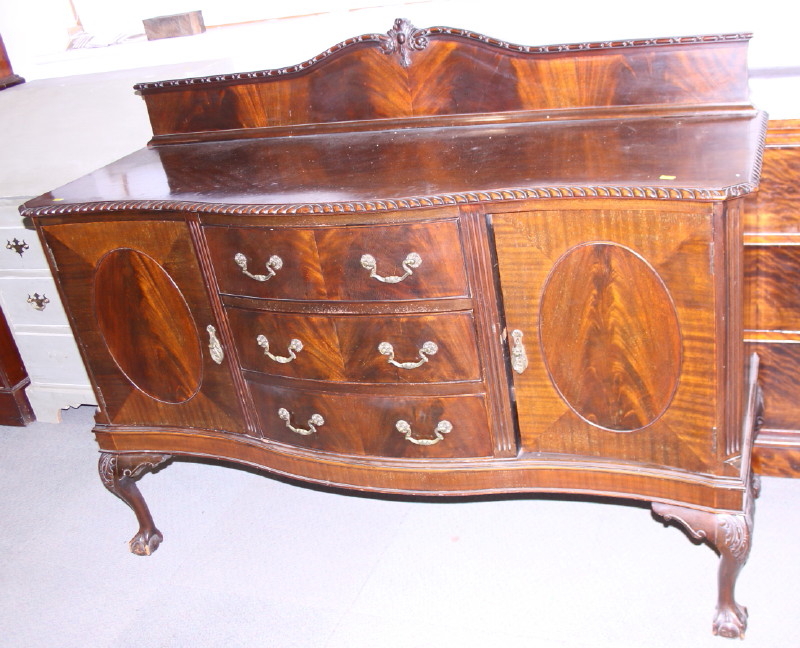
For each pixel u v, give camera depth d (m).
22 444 2.71
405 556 1.98
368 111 1.94
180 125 2.14
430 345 1.53
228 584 1.97
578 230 1.37
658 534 1.92
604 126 1.71
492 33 1.97
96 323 1.86
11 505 2.40
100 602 1.97
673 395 1.43
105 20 2.55
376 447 1.69
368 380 1.62
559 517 2.03
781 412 1.99
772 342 1.91
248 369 1.75
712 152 1.43
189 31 2.37
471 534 2.02
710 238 1.28
